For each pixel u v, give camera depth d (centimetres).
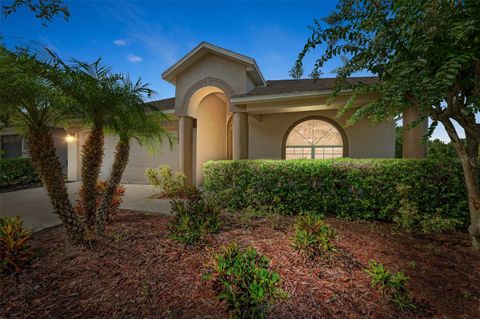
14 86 271
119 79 356
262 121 1062
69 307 234
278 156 1038
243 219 449
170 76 977
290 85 1005
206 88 949
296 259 308
